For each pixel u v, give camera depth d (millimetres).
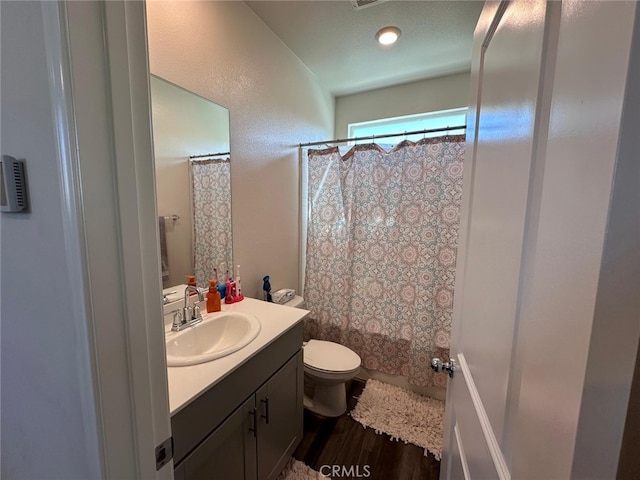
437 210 1958
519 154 510
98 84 436
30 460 688
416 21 1698
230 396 1022
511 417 510
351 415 1894
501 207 589
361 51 2031
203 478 929
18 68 491
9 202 531
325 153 2256
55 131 430
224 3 1497
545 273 368
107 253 466
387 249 2145
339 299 2334
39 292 548
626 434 290
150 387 549
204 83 1422
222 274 1631
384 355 2232
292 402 1448
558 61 358
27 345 614
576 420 302
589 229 290
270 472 1300
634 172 258
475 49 860
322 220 2330
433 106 2424
